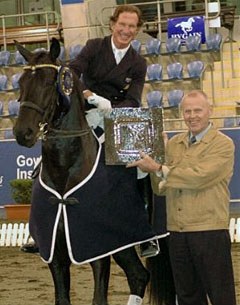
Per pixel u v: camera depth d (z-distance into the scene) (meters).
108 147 4.20
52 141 4.10
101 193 4.11
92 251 4.05
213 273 4.10
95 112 4.39
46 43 17.61
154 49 15.54
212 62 15.38
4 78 15.89
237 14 17.19
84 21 16.14
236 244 9.26
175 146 4.33
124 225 4.15
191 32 15.52
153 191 4.47
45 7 18.75
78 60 4.56
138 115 4.22
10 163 12.55
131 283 4.42
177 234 4.21
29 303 6.15
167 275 4.75
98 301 4.07
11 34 17.36
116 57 4.58
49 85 3.99
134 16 4.49
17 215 11.73
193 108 4.14
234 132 11.46
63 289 4.15
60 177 4.11
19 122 3.90
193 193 4.14
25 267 8.27
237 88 14.97
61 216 4.06
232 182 11.45
